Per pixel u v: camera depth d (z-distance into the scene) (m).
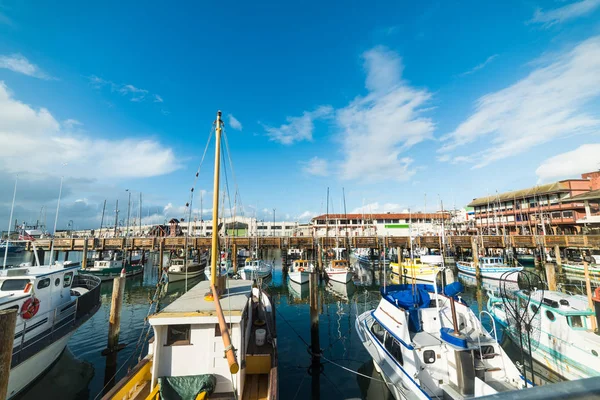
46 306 12.59
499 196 63.56
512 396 1.10
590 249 38.34
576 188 50.53
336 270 34.38
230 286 10.98
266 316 12.70
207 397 7.21
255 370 9.02
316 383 12.82
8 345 6.41
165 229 63.69
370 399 11.66
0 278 11.70
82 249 41.72
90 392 11.92
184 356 7.75
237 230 69.06
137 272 41.59
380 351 11.60
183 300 8.92
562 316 12.84
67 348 15.30
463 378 8.91
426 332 11.02
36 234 52.69
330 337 18.05
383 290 13.21
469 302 26.61
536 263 41.84
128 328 19.16
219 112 9.89
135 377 7.52
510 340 15.52
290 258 57.41
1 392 6.25
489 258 38.00
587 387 1.12
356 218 74.19
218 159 9.59
